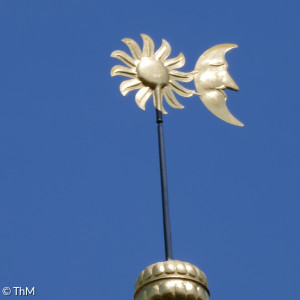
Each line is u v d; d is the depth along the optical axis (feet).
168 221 144.97
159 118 154.51
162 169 150.00
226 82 163.02
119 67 156.87
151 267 137.39
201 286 136.77
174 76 158.81
